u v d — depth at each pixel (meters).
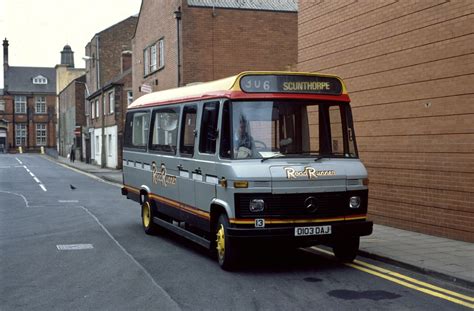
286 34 25.70
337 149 8.57
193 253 9.70
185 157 9.73
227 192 7.98
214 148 8.50
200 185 9.02
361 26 12.31
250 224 7.75
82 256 9.42
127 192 13.56
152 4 29.06
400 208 11.35
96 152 48.47
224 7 24.83
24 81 95.75
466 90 9.66
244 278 7.77
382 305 6.41
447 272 7.62
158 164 11.23
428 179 10.58
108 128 42.62
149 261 8.98
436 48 10.29
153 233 11.75
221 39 24.84
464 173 9.77
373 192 12.12
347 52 12.82
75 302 6.60
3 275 8.04
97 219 14.21
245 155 8.02
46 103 95.50
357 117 12.54
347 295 6.85
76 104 60.00
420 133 10.73
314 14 14.03
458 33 9.79
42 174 34.97
